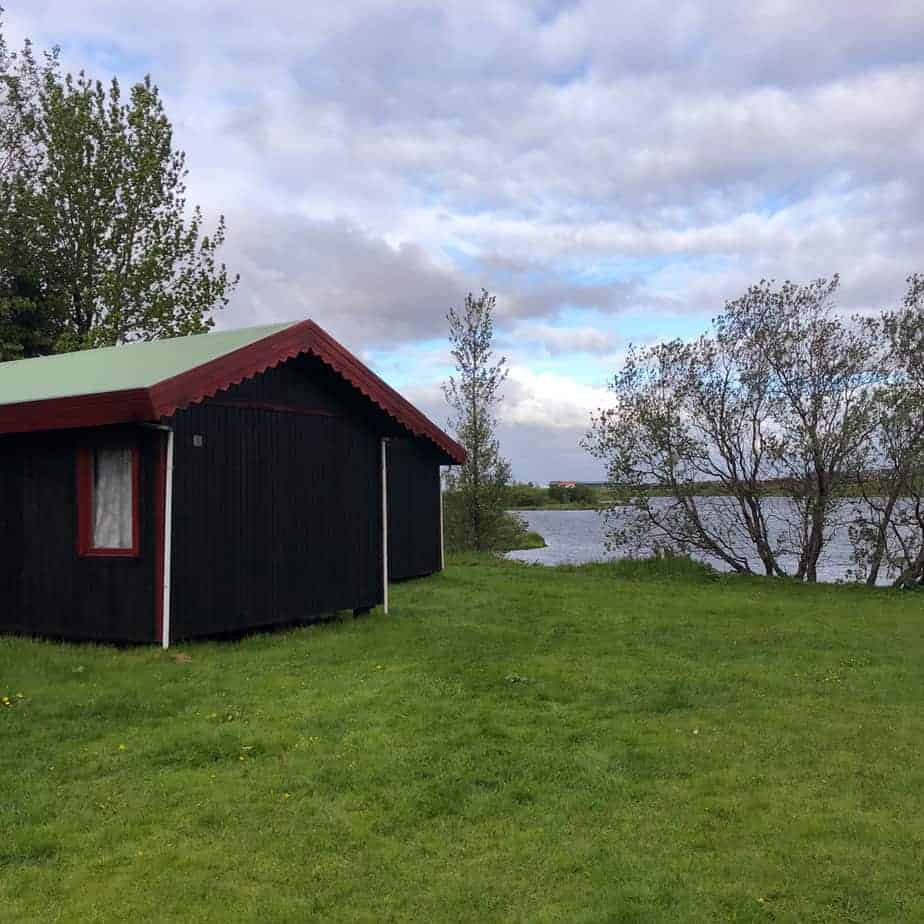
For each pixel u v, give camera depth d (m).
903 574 14.94
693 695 7.04
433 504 16.50
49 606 9.13
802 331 15.70
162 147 25.48
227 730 5.90
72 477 8.97
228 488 9.03
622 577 16.23
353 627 10.08
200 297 25.94
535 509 29.03
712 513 16.94
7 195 24.17
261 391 9.48
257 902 3.67
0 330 23.72
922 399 14.68
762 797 4.85
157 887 3.79
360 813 4.59
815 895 3.73
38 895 3.72
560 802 4.76
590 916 3.52
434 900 3.69
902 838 4.30
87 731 5.95
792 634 9.91
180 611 8.46
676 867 3.99
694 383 16.66
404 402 11.07
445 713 6.41
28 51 25.14
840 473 15.62
